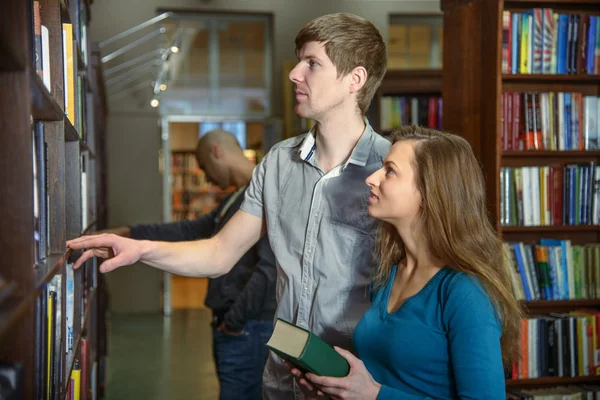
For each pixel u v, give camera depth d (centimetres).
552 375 339
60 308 159
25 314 110
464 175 154
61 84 171
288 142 208
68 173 215
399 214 159
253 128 1095
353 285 192
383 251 175
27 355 117
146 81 835
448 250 151
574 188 346
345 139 196
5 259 111
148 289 838
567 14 347
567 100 346
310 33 186
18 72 109
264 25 876
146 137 841
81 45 260
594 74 347
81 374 239
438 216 152
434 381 150
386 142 200
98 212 428
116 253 196
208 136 327
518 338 154
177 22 857
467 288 146
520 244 342
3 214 110
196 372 547
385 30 871
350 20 188
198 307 872
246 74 876
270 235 205
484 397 137
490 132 340
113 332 709
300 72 189
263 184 210
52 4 171
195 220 349
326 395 157
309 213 196
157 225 341
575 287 346
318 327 193
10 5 104
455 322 145
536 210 343
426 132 163
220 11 848
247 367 293
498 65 333
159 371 550
